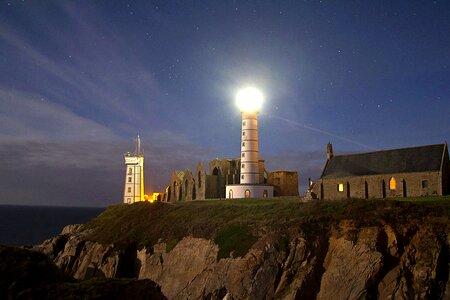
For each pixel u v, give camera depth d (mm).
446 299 45812
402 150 76500
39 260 37500
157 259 68062
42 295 32062
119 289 34562
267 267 53344
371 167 78312
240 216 68375
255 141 98000
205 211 75688
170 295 61750
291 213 63375
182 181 111750
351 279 49500
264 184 94812
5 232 192875
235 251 58250
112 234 78812
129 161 125812
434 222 51969
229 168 106812
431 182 68750
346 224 55531
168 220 77000
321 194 82688
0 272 33750
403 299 46281
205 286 57469
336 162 85438
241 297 52469
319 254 53469
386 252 50375
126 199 125188
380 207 58031
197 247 65062
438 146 71875
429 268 47406
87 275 70000
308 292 50562
